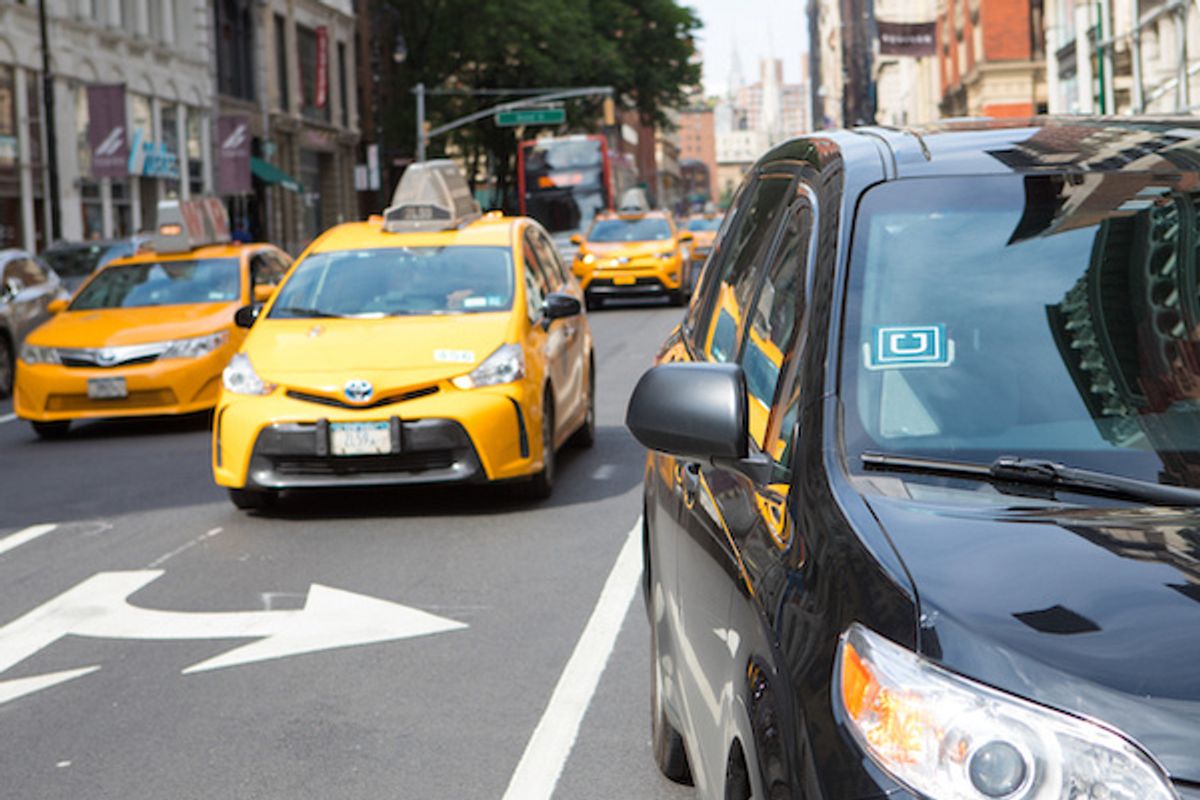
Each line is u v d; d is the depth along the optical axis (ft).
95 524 34.73
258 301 55.11
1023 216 11.62
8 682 22.16
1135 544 8.90
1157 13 118.01
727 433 10.88
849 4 372.99
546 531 31.65
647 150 533.96
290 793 17.07
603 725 18.94
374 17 218.38
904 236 11.57
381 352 34.14
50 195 122.93
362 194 256.93
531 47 227.40
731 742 10.51
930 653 8.29
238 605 26.22
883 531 9.27
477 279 37.19
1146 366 10.66
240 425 33.83
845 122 384.06
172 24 173.68
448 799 16.69
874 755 8.13
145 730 19.56
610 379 61.36
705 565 12.29
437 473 33.45
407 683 21.15
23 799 17.22
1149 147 12.30
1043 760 7.75
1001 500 9.65
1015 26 186.19
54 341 51.80
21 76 135.03
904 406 10.55
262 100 203.62
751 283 14.10
